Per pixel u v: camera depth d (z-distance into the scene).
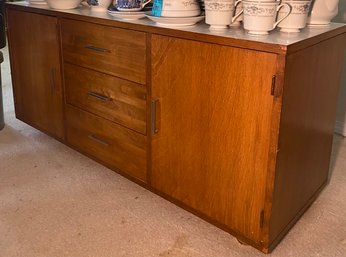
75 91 1.95
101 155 1.94
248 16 1.33
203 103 1.41
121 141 1.80
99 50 1.73
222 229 1.53
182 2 1.46
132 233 1.55
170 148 1.59
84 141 2.02
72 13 1.81
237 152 1.38
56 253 1.45
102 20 1.67
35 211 1.67
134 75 1.62
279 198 1.39
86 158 2.10
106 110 1.82
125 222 1.61
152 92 1.57
